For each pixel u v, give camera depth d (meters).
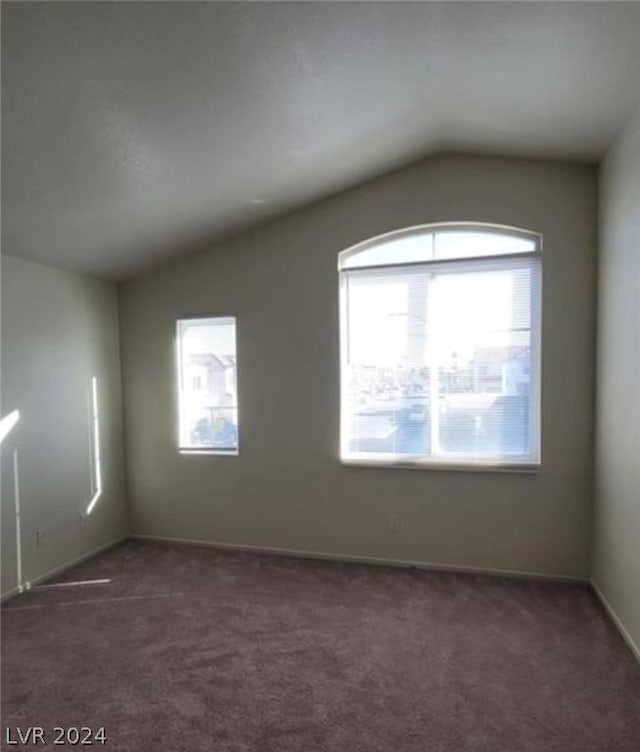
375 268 3.40
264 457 3.68
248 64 1.92
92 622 2.63
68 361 3.48
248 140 2.47
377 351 3.44
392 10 1.72
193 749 1.71
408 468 3.34
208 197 3.00
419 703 1.93
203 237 3.57
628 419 2.38
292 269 3.55
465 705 1.92
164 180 2.67
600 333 2.86
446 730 1.79
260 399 3.67
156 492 3.98
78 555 3.54
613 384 2.61
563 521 3.08
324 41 1.86
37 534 3.18
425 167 3.23
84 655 2.31
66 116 1.98
